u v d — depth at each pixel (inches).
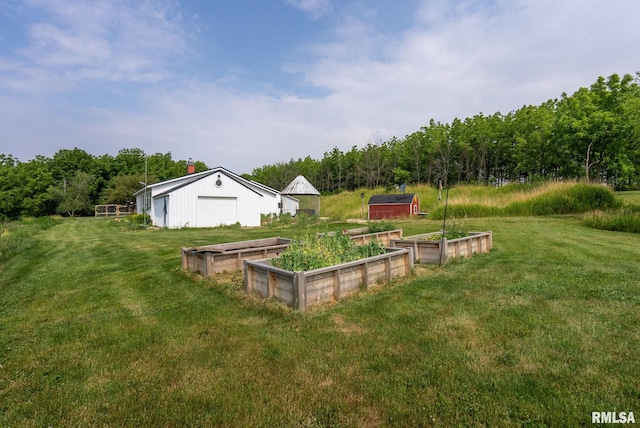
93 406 93.2
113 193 1699.1
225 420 86.3
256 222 774.5
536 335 129.3
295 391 97.9
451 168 1652.3
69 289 216.1
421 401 91.4
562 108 1254.3
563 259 269.0
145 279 237.3
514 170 1456.7
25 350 128.5
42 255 362.0
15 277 259.9
